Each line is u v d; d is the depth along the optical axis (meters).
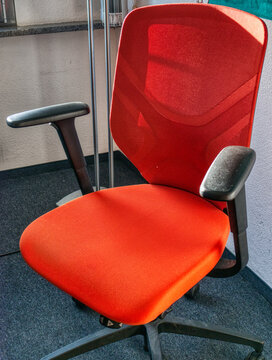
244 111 1.06
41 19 2.30
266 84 1.45
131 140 1.31
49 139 2.56
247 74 1.03
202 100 1.14
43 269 1.02
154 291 0.91
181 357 1.44
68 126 1.24
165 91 1.20
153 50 1.18
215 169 0.90
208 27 1.08
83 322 1.57
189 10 1.10
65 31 2.22
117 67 1.23
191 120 1.17
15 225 2.12
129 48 1.21
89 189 1.31
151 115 1.24
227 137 1.11
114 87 1.25
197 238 1.06
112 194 1.27
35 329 1.54
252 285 1.74
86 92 2.54
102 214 1.16
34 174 2.60
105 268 0.97
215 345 1.48
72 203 1.22
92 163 2.73
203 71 1.12
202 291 1.71
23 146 2.52
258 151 1.56
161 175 1.33
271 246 1.60
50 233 1.10
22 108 2.44
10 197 2.36
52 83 2.44
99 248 1.03
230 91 1.07
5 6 2.19
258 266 1.70
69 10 2.33
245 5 1.46
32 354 1.45
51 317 1.59
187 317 1.58
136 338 1.51
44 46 2.34
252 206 1.66
